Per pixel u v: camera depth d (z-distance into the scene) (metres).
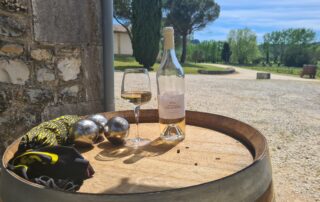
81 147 1.17
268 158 0.88
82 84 2.35
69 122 1.21
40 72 2.06
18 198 0.72
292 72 27.91
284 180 2.63
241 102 6.73
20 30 1.91
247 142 1.18
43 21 2.03
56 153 0.88
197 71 19.25
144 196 0.62
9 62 1.89
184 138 1.26
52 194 0.66
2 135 1.90
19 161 0.87
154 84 8.87
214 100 6.94
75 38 2.24
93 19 2.35
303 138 3.93
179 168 0.94
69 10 2.18
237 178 0.70
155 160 1.02
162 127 1.25
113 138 1.17
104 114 1.50
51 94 2.14
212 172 0.90
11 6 1.85
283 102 6.88
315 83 11.92
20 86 1.96
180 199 0.63
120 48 28.52
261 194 0.77
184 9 27.92
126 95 1.34
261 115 5.35
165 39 1.33
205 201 0.65
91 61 2.39
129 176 0.89
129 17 22.61
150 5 17.08
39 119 2.09
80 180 0.84
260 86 10.25
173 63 1.36
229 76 17.34
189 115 1.50
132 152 1.11
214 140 1.23
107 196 0.62
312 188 2.48
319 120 5.01
